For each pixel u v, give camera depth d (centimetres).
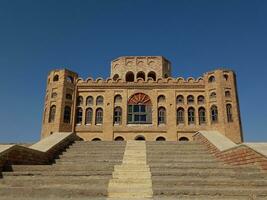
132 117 3816
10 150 1308
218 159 1667
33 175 1216
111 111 3819
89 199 976
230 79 3756
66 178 1156
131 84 3956
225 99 3644
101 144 2067
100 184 1120
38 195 1023
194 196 1009
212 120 3662
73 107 3828
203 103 3828
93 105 3884
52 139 1956
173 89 3916
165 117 3806
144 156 1708
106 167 1298
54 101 3778
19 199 977
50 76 3944
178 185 1099
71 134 2212
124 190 1046
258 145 1368
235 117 3575
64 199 984
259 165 1258
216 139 1928
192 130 3681
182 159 1653
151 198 987
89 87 3969
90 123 3803
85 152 1833
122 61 4438
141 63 4412
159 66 4384
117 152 1800
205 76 3903
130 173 1236
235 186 1090
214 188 1056
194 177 1184
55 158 1716
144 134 3703
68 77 3944
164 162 1573
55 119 3650
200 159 1666
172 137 3666
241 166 1300
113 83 3962
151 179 1142
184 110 3803
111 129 3728
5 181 1126
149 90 3931
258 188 1058
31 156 1473
